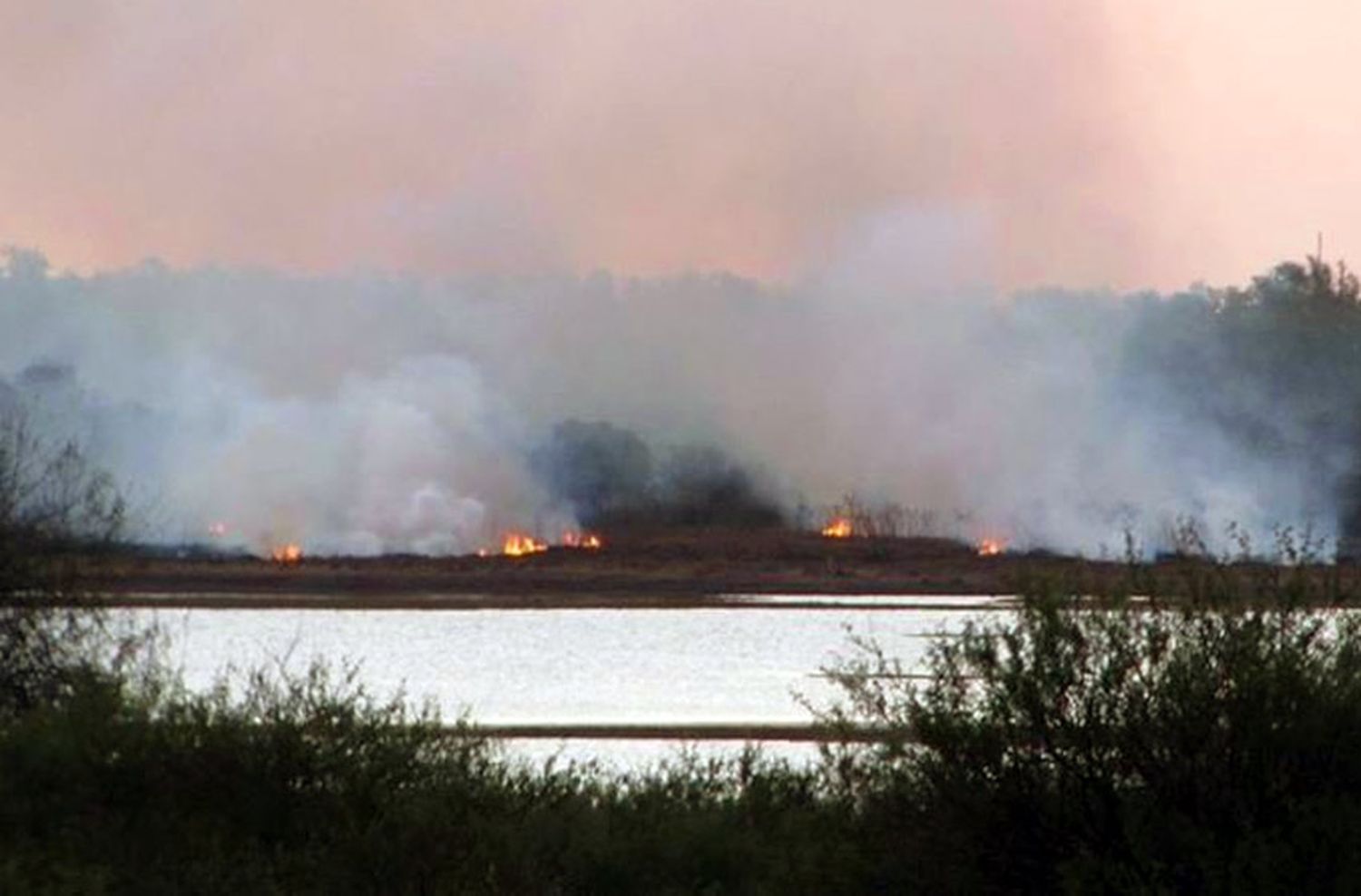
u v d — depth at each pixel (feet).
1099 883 172.35
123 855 204.95
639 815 221.25
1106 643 180.24
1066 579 185.47
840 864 185.78
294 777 219.61
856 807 194.70
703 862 209.26
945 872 181.68
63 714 229.66
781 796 231.09
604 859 207.41
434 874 201.26
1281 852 167.22
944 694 184.55
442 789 218.79
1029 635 181.98
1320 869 166.09
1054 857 178.81
